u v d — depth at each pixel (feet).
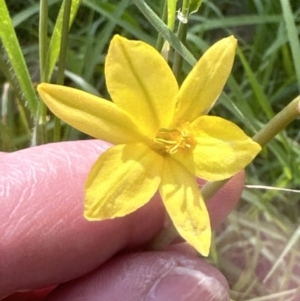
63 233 0.25
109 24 0.43
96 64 0.45
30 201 0.24
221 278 0.26
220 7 0.53
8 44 0.28
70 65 0.44
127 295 0.26
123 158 0.19
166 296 0.25
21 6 0.51
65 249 0.25
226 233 0.43
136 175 0.19
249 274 0.41
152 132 0.20
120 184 0.19
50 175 0.25
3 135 0.39
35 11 0.43
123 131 0.19
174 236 0.26
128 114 0.19
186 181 0.19
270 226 0.43
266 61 0.48
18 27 0.49
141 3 0.24
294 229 0.42
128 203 0.18
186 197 0.19
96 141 0.27
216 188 0.21
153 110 0.19
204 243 0.19
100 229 0.25
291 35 0.35
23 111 0.40
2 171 0.25
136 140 0.20
